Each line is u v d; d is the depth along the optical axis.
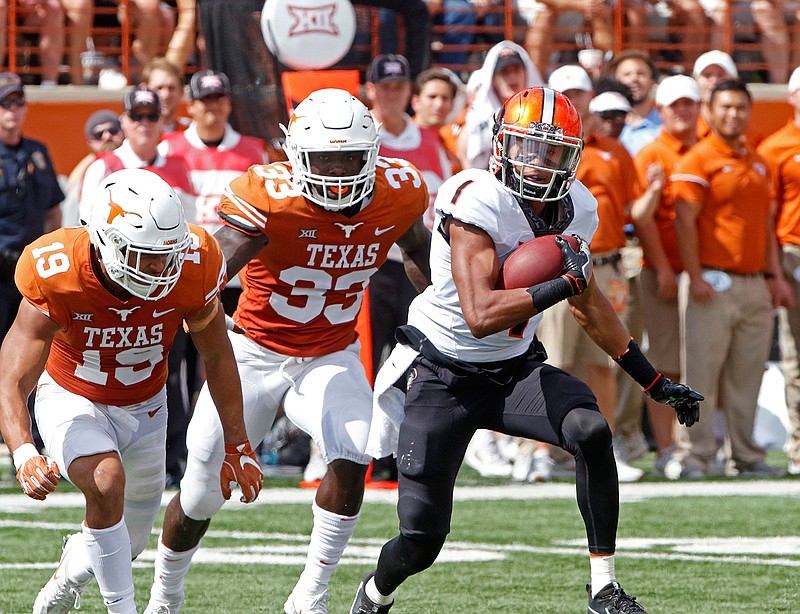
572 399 12.90
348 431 14.12
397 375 13.55
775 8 39.12
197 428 14.14
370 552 18.58
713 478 26.78
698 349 26.47
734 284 26.47
